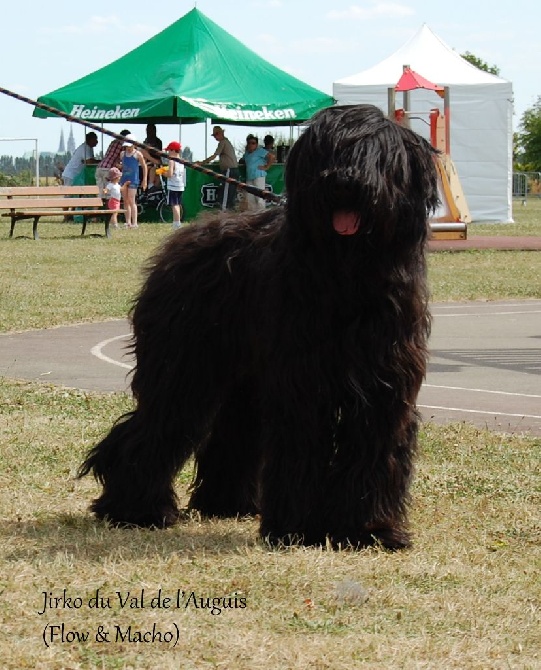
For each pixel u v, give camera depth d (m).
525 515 6.33
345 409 5.31
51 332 13.67
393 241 4.98
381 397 5.30
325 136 4.82
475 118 35.41
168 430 5.89
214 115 30.55
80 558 5.30
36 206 25.80
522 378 11.00
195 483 6.42
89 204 26.67
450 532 5.97
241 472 6.30
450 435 8.31
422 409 9.48
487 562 5.46
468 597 4.85
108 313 15.15
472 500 6.65
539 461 7.61
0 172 40.22
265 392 5.43
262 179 31.48
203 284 5.75
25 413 8.91
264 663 4.04
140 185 30.45
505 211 36.06
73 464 7.31
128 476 5.99
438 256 23.22
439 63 35.41
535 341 13.30
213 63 31.89
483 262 22.19
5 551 5.43
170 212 32.56
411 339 5.26
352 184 4.70
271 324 5.27
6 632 4.32
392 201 4.80
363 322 5.17
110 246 24.22
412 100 34.12
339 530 5.48
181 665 4.02
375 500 5.45
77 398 9.53
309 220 4.88
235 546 5.57
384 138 4.85
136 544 5.58
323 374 5.22
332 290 5.07
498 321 15.02
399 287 5.11
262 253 5.45
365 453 5.38
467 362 11.88
